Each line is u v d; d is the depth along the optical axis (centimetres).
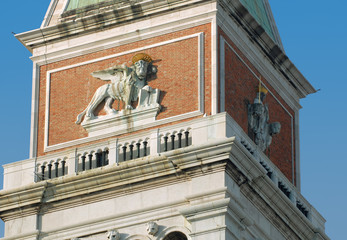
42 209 7375
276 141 7819
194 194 7019
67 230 7281
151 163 7144
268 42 7769
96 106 7575
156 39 7562
